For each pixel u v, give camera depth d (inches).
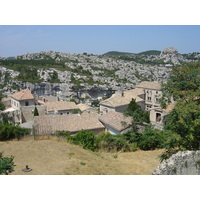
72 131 1070.4
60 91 4311.0
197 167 458.3
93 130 1149.1
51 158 569.0
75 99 3919.8
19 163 520.4
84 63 6973.4
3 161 326.0
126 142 863.7
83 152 678.5
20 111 1718.8
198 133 541.3
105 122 1180.5
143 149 877.8
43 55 7746.1
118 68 6830.7
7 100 2448.3
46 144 705.0
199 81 632.4
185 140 540.1
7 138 792.3
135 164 657.0
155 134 889.5
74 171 483.2
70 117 1186.0
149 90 2479.1
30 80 4338.1
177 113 545.0
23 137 820.6
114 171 547.8
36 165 506.9
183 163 438.6
